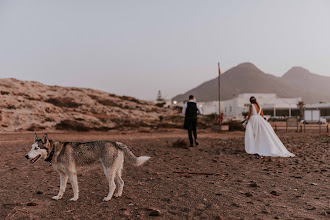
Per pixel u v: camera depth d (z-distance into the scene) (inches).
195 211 163.2
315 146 502.9
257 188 214.8
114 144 195.9
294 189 210.5
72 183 187.8
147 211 164.4
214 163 333.1
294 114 3474.4
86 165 192.4
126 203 180.7
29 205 175.8
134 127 1224.8
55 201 185.9
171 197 192.4
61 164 186.1
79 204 179.3
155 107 2305.6
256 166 309.9
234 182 235.3
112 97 2324.1
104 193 205.3
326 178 247.4
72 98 1819.6
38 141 182.4
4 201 185.3
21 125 1021.2
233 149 466.9
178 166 315.0
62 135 837.8
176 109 2640.3
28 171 287.6
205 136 786.2
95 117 1317.7
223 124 1087.0
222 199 186.1
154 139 685.9
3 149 474.3
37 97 1673.2
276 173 270.5
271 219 149.3
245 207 169.5
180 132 1019.3
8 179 250.1
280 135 791.7
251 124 404.2
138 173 278.2
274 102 3841.0
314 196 192.2
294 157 370.3
